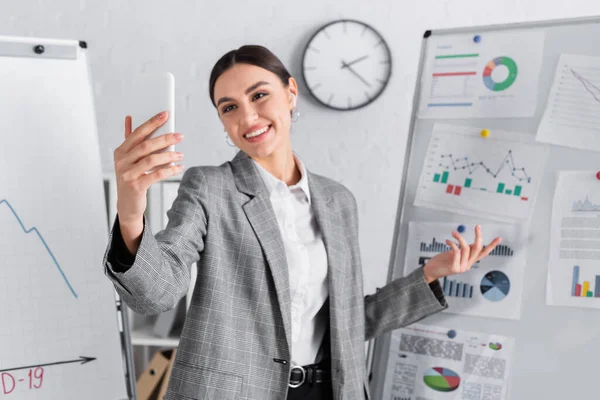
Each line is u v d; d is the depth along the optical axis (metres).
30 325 1.60
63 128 1.68
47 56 1.70
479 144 1.81
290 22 2.75
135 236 1.17
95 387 1.63
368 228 2.71
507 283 1.71
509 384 1.66
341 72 2.70
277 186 1.51
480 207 1.78
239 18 2.77
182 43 2.78
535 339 1.66
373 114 2.71
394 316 1.69
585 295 1.62
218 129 2.77
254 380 1.39
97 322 1.65
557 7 2.61
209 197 1.42
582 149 1.69
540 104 1.76
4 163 1.63
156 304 1.21
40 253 1.63
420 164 1.88
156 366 2.44
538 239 1.70
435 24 2.69
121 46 2.79
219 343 1.37
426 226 1.84
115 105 2.79
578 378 1.60
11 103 1.65
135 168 1.12
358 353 1.56
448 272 1.65
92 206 1.68
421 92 1.92
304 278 1.48
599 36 1.73
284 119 1.49
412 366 1.78
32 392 1.58
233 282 1.41
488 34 1.86
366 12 2.72
